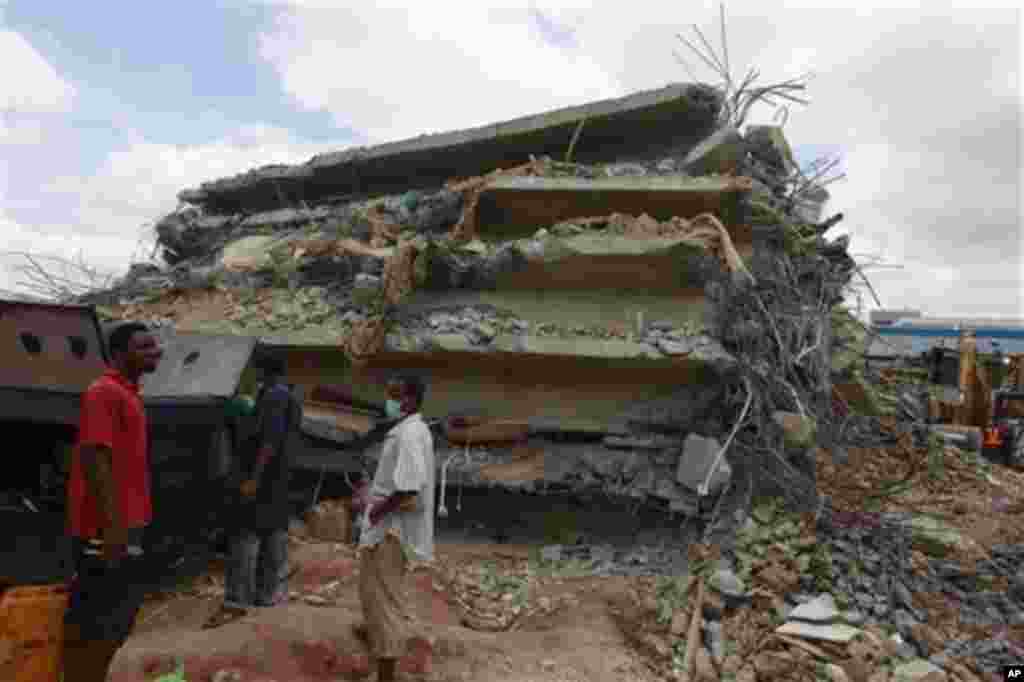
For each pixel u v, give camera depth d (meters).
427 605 6.14
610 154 9.77
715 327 7.46
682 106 8.94
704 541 6.78
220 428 6.02
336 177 12.07
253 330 8.81
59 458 4.82
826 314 8.41
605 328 7.66
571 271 7.89
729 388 7.48
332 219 10.85
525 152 10.29
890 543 7.36
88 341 4.82
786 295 8.14
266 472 5.50
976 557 7.73
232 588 5.52
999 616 6.82
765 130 9.12
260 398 5.55
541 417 7.91
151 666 4.51
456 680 4.91
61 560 4.55
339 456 7.86
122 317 9.71
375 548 4.78
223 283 10.07
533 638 5.66
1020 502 10.00
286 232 11.59
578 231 7.95
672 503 7.03
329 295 9.05
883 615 6.30
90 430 3.68
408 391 5.00
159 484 5.55
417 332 8.04
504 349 7.64
